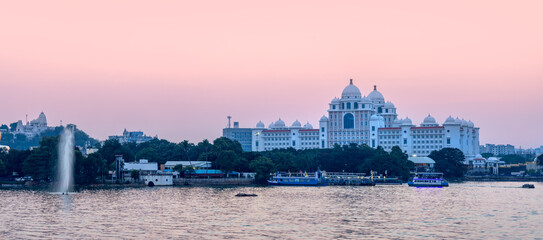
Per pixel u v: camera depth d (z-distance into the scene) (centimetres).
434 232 15688
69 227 16162
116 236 14875
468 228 16375
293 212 19662
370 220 17825
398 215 19100
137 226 16375
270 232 15538
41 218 17775
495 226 16762
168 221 17325
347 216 18712
